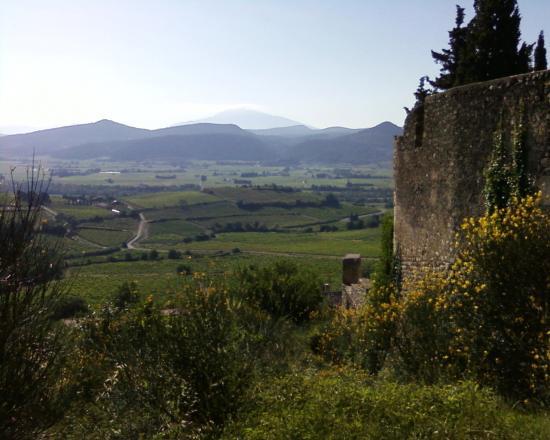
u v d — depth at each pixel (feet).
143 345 26.18
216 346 25.99
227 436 21.50
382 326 30.45
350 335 41.22
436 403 19.94
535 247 23.70
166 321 26.76
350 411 19.83
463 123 34.50
